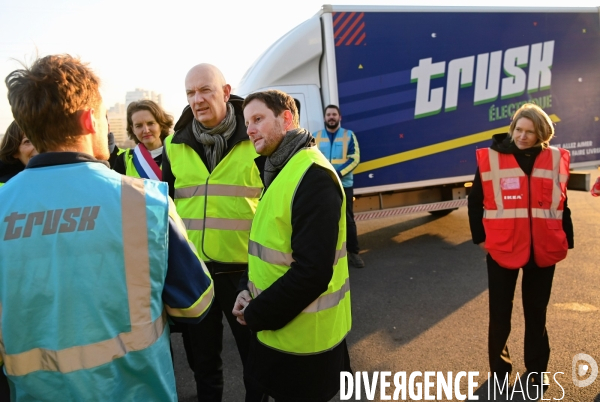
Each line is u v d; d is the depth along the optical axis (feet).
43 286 3.22
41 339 3.27
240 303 5.74
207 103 7.18
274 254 5.27
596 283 13.55
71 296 3.24
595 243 17.74
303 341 5.27
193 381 9.61
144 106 10.29
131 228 3.42
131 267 3.41
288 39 16.92
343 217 5.54
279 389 5.45
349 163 16.24
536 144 8.07
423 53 17.66
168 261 3.78
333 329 5.44
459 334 10.86
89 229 3.30
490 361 8.68
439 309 12.46
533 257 7.95
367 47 16.99
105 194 3.44
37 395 3.34
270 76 16.81
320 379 5.40
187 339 9.04
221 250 7.44
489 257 8.47
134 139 10.70
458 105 18.33
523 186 7.98
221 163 7.48
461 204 19.54
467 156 18.71
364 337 11.03
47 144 3.55
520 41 18.92
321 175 5.06
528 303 8.40
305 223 4.95
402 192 19.27
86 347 3.27
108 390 3.37
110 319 3.35
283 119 5.57
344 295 5.74
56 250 3.24
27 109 3.41
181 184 7.78
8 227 3.26
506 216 8.04
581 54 20.01
